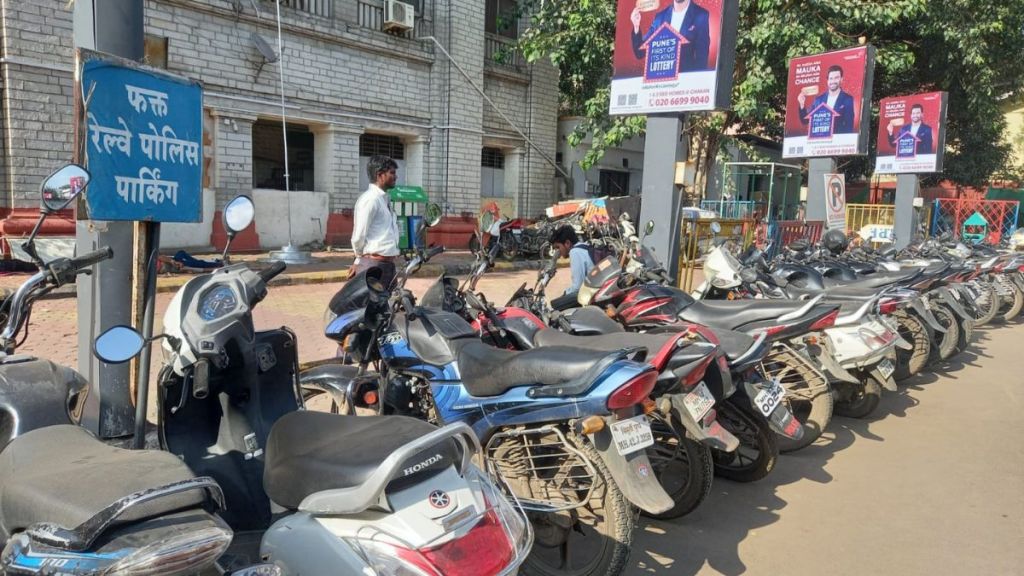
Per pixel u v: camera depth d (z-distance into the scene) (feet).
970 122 71.97
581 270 19.26
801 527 13.75
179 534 6.12
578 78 62.08
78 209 11.79
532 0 56.90
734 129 76.89
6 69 31.81
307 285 35.04
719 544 13.03
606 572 10.45
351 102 47.14
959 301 27.43
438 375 12.00
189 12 38.47
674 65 24.36
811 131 40.45
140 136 12.55
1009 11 56.70
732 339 14.23
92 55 11.72
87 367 14.90
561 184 64.80
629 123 50.39
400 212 48.93
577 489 11.03
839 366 17.57
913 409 21.85
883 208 62.85
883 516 14.28
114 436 14.93
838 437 19.20
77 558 6.00
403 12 48.14
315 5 44.78
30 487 6.75
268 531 8.11
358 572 7.29
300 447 8.35
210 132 40.42
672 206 25.61
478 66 54.19
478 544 7.57
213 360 9.55
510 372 11.02
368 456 7.70
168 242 39.14
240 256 39.86
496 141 57.82
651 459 13.44
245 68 41.34
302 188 48.34
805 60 40.32
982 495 15.33
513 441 11.35
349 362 13.97
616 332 13.91
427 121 52.29
